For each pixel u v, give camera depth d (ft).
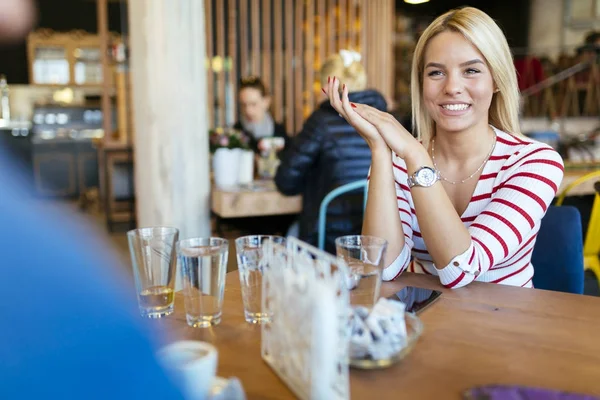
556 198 9.03
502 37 4.14
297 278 1.94
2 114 27.25
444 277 3.50
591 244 7.36
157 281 2.84
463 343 2.51
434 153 4.70
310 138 7.91
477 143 4.37
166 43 7.79
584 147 14.87
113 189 18.37
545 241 4.77
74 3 26.91
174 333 2.63
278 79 15.11
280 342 2.12
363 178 7.95
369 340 2.19
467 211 4.44
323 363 1.78
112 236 16.53
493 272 4.23
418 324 2.50
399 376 2.17
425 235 3.57
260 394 2.02
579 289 4.68
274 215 10.33
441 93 4.23
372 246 2.67
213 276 2.70
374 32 16.11
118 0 27.27
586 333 2.64
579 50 23.52
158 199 8.10
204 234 8.57
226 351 2.42
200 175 8.39
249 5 16.03
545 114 23.62
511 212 3.84
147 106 7.93
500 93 4.47
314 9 15.62
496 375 2.19
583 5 26.12
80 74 27.40
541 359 2.34
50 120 26.68
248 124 12.08
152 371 1.18
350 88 8.31
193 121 8.17
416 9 28.02
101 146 20.44
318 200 8.00
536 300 3.16
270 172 10.27
